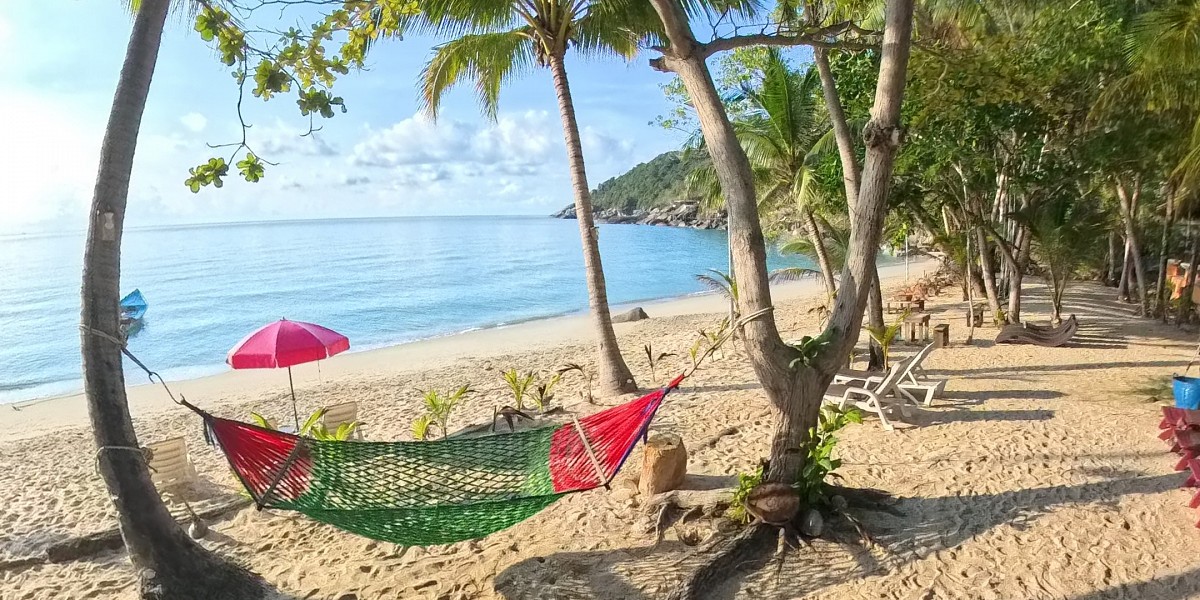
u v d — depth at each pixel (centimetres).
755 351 532
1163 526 521
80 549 628
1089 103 1136
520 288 3297
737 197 532
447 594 508
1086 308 1658
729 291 1117
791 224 2033
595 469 514
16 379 1694
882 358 1016
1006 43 1156
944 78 1102
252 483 483
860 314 540
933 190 1371
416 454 580
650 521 582
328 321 2419
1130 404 817
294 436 525
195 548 508
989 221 1401
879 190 527
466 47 1007
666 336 1786
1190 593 438
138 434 1092
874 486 628
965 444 716
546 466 553
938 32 1389
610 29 1020
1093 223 1267
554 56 980
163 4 486
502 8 920
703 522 573
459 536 496
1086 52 1073
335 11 473
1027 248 1352
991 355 1148
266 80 461
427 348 1889
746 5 952
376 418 1069
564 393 1115
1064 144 1222
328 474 536
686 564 518
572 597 487
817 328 1700
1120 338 1239
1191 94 925
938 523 552
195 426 1121
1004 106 1111
